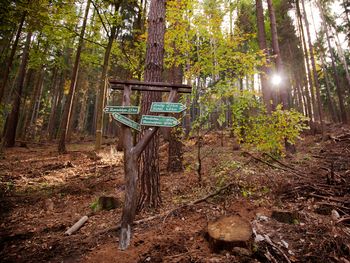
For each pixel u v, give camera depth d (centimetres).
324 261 288
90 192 662
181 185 624
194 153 842
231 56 603
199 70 609
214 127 611
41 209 551
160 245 337
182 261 297
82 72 2366
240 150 905
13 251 367
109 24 1131
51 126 2592
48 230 437
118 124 354
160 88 350
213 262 287
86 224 454
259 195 496
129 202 305
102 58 1535
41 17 904
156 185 500
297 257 296
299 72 2428
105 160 1062
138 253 323
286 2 1712
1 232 429
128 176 311
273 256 295
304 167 718
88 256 335
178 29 636
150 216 450
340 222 376
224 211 440
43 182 755
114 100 2419
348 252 304
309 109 1930
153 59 527
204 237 354
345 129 1658
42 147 1736
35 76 2320
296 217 383
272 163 746
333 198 464
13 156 1192
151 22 553
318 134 1606
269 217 398
